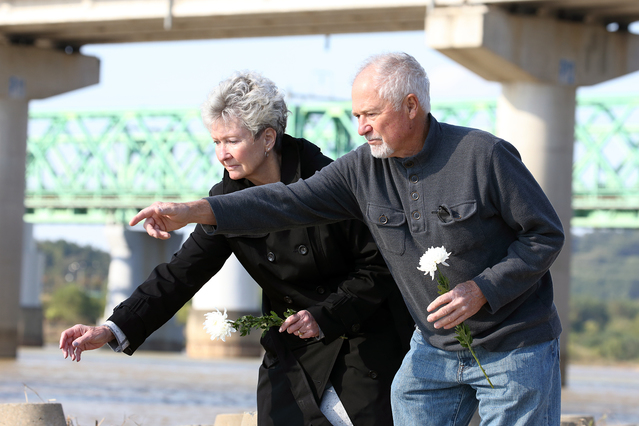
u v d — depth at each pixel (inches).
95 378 1092.5
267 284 204.8
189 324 2032.5
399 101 165.0
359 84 168.1
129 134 2327.8
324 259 197.5
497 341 167.2
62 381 1022.4
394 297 198.1
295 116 2054.6
